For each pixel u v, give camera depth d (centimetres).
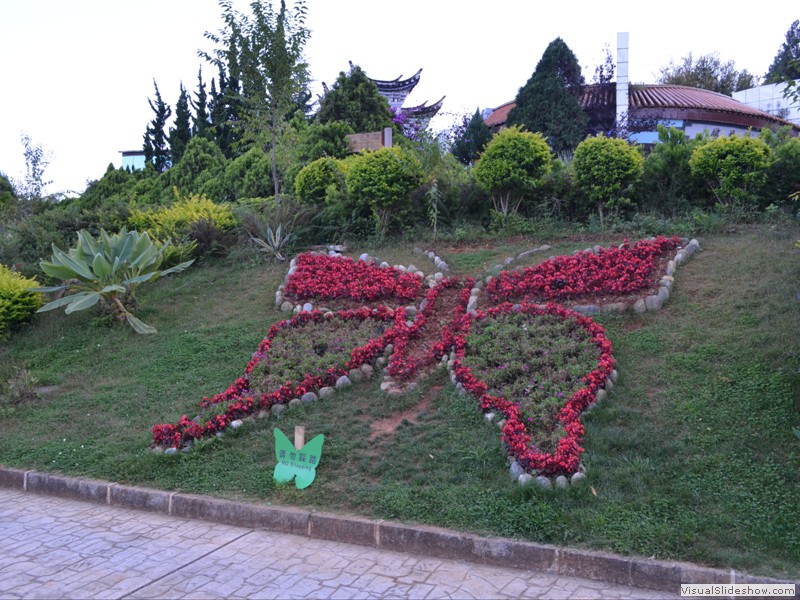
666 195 1166
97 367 964
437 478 584
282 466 626
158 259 1157
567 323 786
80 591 466
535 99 2277
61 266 1036
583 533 493
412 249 1177
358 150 1959
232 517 596
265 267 1226
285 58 1401
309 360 804
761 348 691
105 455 719
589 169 1134
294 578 479
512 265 1007
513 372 709
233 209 1473
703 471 546
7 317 1120
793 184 1098
